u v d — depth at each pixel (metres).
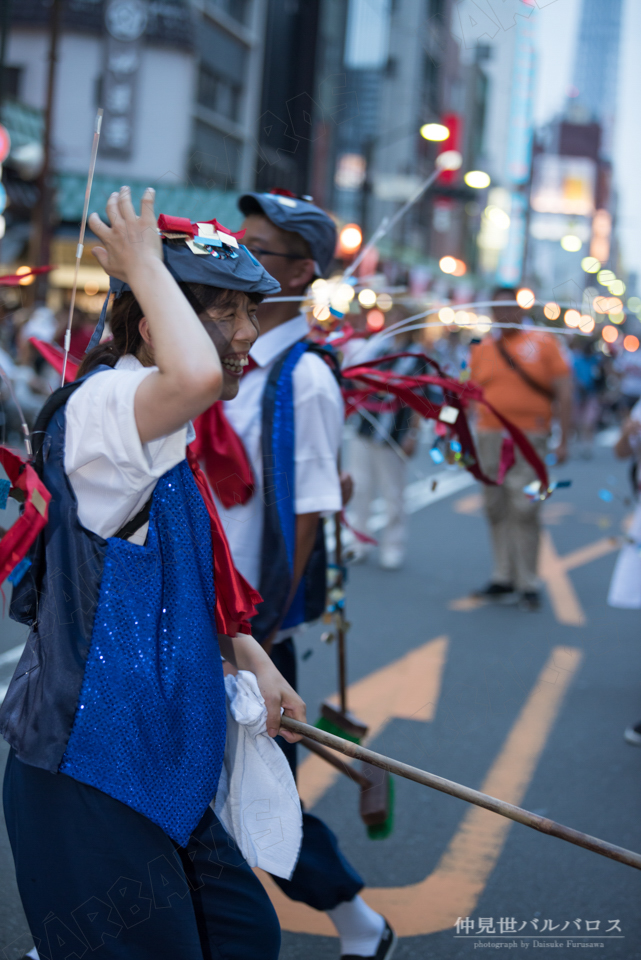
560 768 3.76
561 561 8.01
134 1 21.38
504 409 5.95
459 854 3.09
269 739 1.72
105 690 1.43
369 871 2.97
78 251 1.49
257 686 1.71
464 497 11.20
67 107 21.95
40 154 16.78
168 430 1.40
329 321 2.57
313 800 3.43
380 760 1.66
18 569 1.48
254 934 1.62
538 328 2.43
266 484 2.17
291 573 2.16
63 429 1.46
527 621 6.03
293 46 22.59
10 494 1.50
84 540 1.44
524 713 4.31
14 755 1.52
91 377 1.47
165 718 1.46
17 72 22.34
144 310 1.40
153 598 1.47
